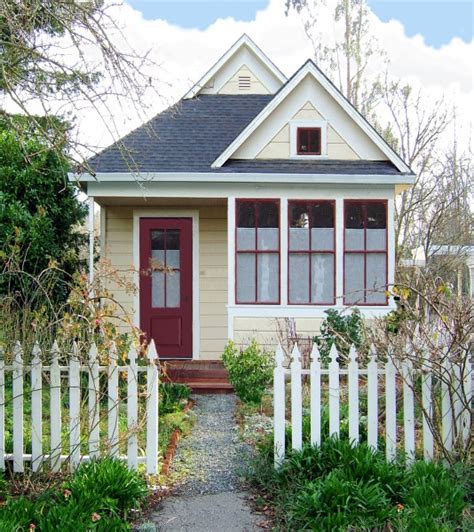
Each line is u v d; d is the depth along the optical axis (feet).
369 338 20.27
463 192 65.87
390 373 16.58
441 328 16.85
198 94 40.83
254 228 33.12
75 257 36.76
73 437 16.37
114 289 36.60
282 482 15.83
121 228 37.14
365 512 13.24
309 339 30.17
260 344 32.55
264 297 32.96
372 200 33.09
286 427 18.38
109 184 33.01
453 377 16.56
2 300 21.29
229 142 36.60
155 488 16.11
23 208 33.37
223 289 37.22
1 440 16.44
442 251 56.80
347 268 33.01
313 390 16.61
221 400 28.30
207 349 36.99
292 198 33.01
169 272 35.50
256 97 41.88
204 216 37.27
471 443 16.14
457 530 13.04
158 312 36.91
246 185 32.99
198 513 14.69
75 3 17.33
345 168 33.22
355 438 16.58
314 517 13.48
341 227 32.91
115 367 16.53
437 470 14.98
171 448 19.42
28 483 15.30
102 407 18.86
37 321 18.13
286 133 34.06
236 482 16.78
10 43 17.22
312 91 33.94
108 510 13.75
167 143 36.27
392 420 16.52
